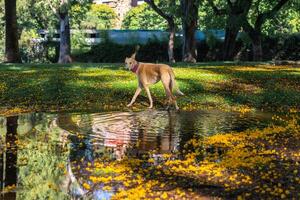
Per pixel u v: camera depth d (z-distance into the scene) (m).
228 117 13.08
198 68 23.02
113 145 9.86
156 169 8.15
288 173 7.84
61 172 7.97
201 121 12.45
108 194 6.98
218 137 10.47
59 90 16.14
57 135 10.74
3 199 6.76
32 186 7.21
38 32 48.66
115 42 42.84
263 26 41.34
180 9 32.09
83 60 42.69
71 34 43.94
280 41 42.38
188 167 8.25
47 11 46.03
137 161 8.57
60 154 9.11
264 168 8.13
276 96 15.94
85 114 13.36
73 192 7.04
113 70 21.33
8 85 16.91
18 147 9.66
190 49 31.58
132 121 12.35
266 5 37.56
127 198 6.68
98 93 15.90
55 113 13.55
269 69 23.77
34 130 11.24
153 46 42.69
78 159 8.77
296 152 9.27
